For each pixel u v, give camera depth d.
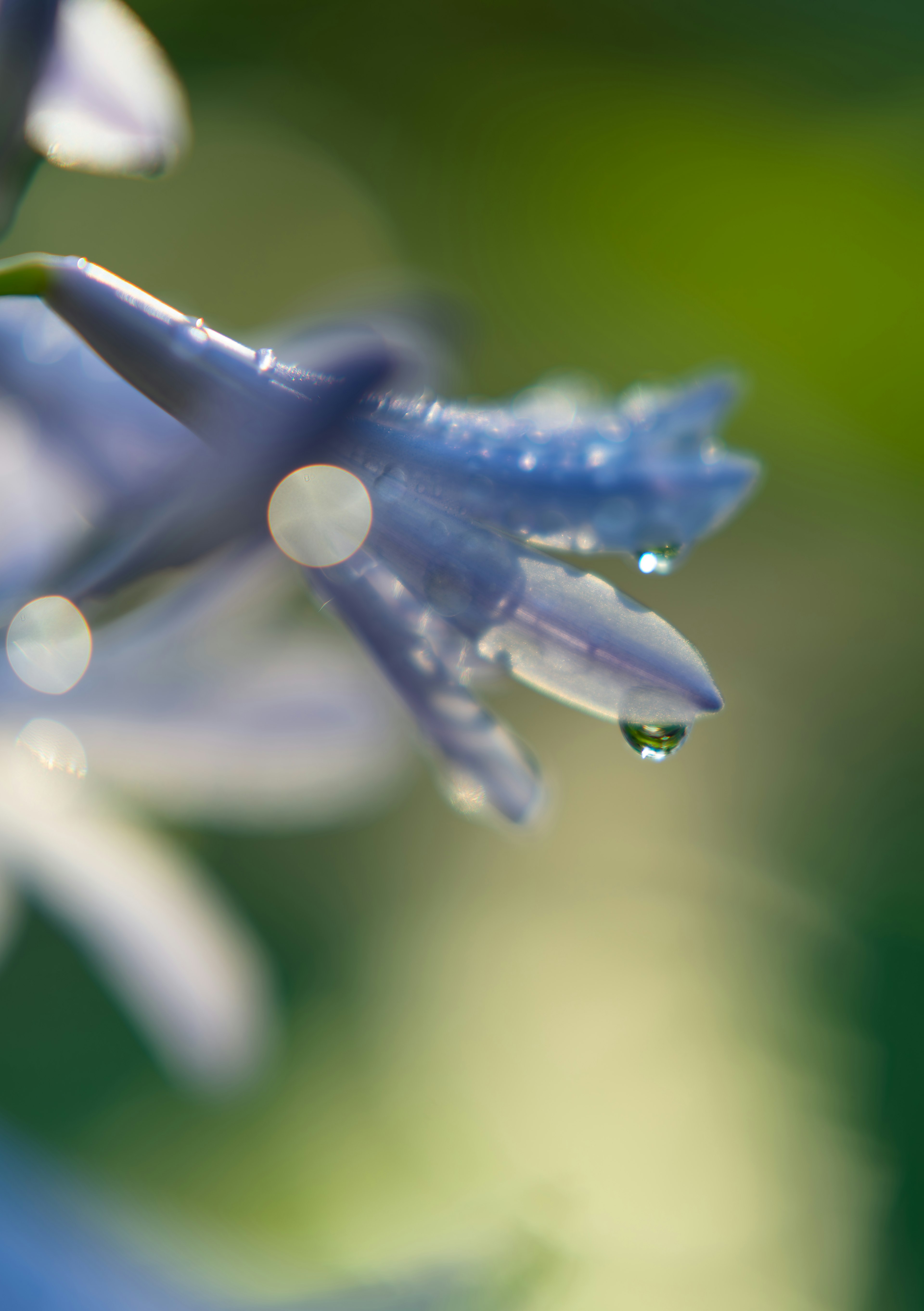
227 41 0.48
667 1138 0.43
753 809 0.48
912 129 0.46
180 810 0.26
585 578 0.21
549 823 0.48
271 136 0.49
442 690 0.21
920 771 0.48
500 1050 0.44
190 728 0.25
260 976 0.30
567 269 0.49
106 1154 0.39
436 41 0.48
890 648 0.49
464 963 0.45
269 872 0.45
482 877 0.47
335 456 0.21
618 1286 0.40
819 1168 0.42
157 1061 0.40
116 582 0.22
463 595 0.20
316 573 0.21
